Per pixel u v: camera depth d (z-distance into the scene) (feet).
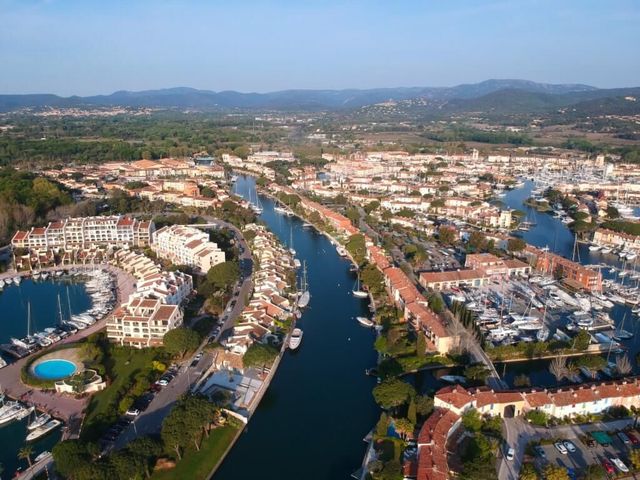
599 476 512.63
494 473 510.99
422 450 538.06
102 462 497.87
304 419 655.35
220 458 570.05
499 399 628.28
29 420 626.23
